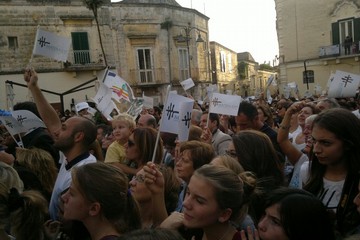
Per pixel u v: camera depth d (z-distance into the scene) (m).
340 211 2.59
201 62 31.25
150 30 26.59
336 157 2.71
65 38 5.46
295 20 27.66
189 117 4.29
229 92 14.16
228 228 2.33
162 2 29.33
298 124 5.90
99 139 7.23
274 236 2.01
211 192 2.22
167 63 27.44
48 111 4.51
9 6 21.80
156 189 2.81
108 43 24.75
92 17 23.97
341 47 25.64
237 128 5.14
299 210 1.97
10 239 2.57
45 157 4.04
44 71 22.78
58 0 22.97
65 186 3.41
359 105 8.23
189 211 2.27
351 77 7.36
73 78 23.67
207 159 3.33
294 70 28.05
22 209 2.52
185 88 11.95
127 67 25.92
